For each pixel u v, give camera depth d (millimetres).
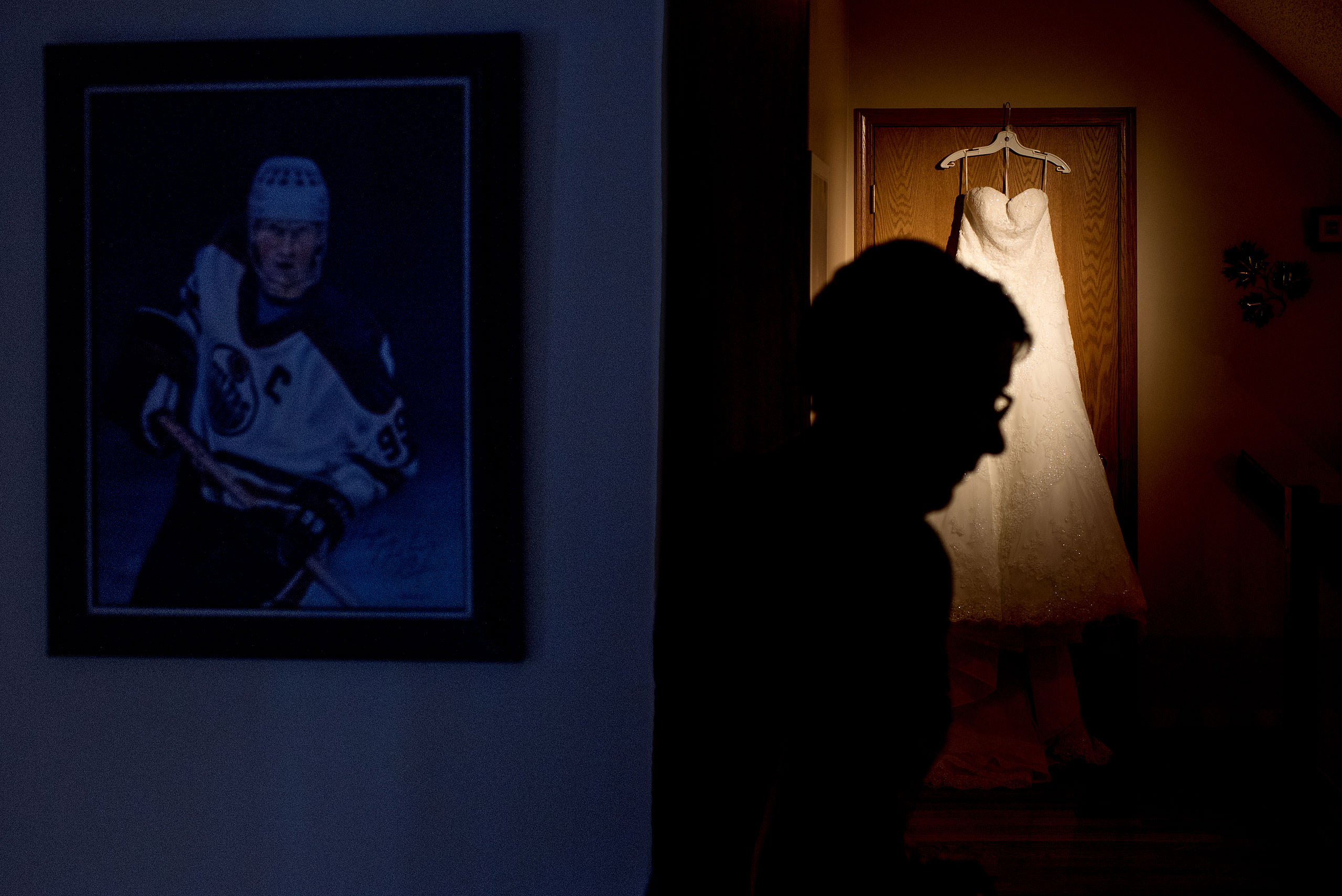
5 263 1368
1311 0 3305
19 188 1365
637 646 1319
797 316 2326
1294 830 2977
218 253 1323
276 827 1370
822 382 928
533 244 1320
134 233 1328
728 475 964
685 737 959
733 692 898
